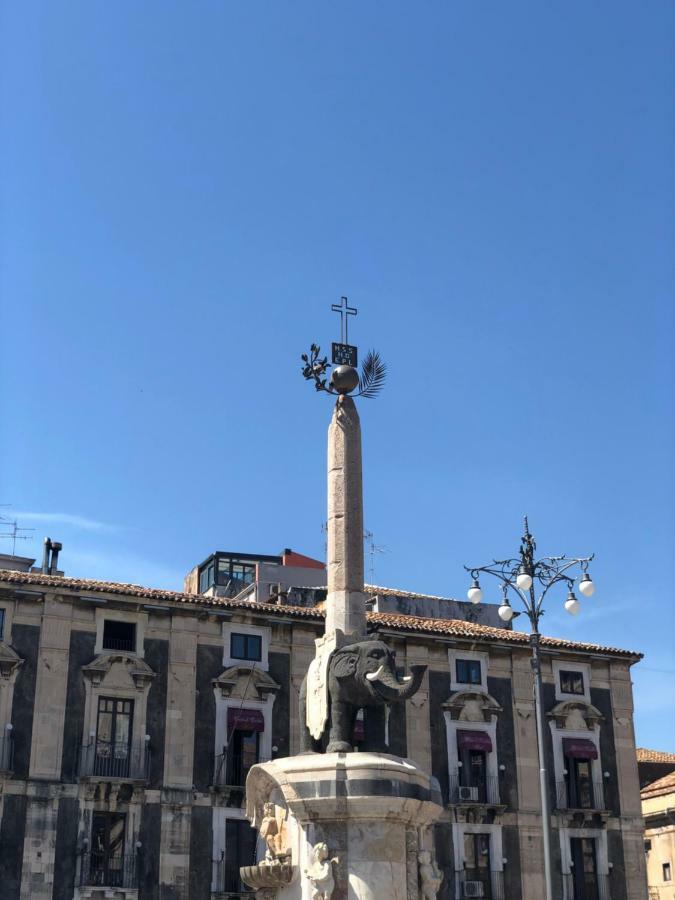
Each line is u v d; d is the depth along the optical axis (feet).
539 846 158.51
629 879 162.71
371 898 50.98
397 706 157.17
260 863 53.78
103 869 136.26
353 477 63.52
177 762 142.72
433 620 172.76
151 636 146.92
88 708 140.77
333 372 65.10
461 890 151.74
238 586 192.44
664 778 191.62
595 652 171.53
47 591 142.31
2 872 131.44
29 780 135.23
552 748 164.76
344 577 61.62
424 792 54.08
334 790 52.31
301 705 59.26
